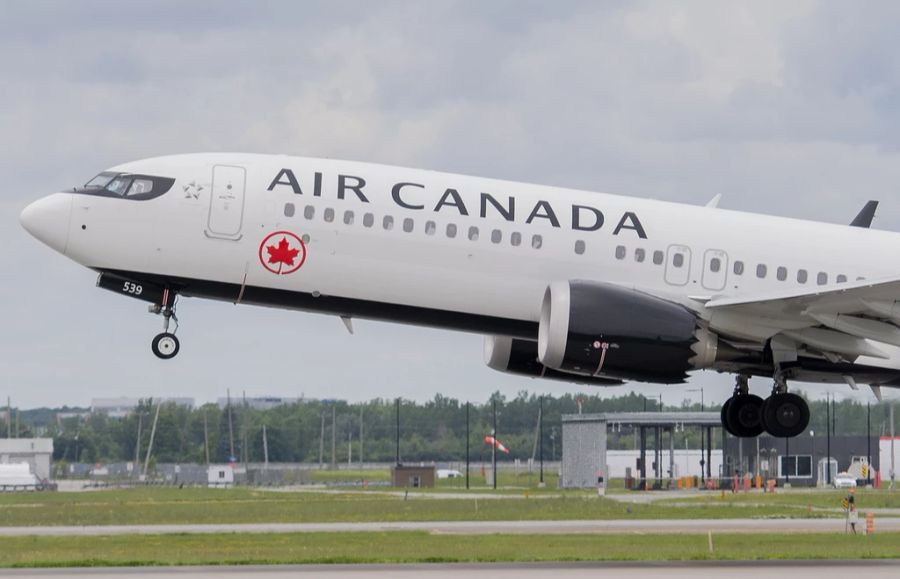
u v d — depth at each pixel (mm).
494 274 118750
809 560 112188
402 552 121562
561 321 113562
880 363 125062
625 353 113938
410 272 118000
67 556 119125
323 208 117562
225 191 117438
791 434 122312
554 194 122312
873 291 111625
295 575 98312
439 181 120562
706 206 129000
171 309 119188
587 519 182750
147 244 116875
